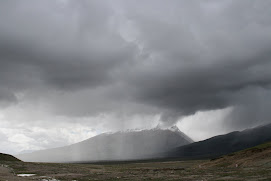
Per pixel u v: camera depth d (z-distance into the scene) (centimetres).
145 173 7806
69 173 7594
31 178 5669
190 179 5666
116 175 7100
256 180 4900
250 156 10556
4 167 8219
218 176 6075
